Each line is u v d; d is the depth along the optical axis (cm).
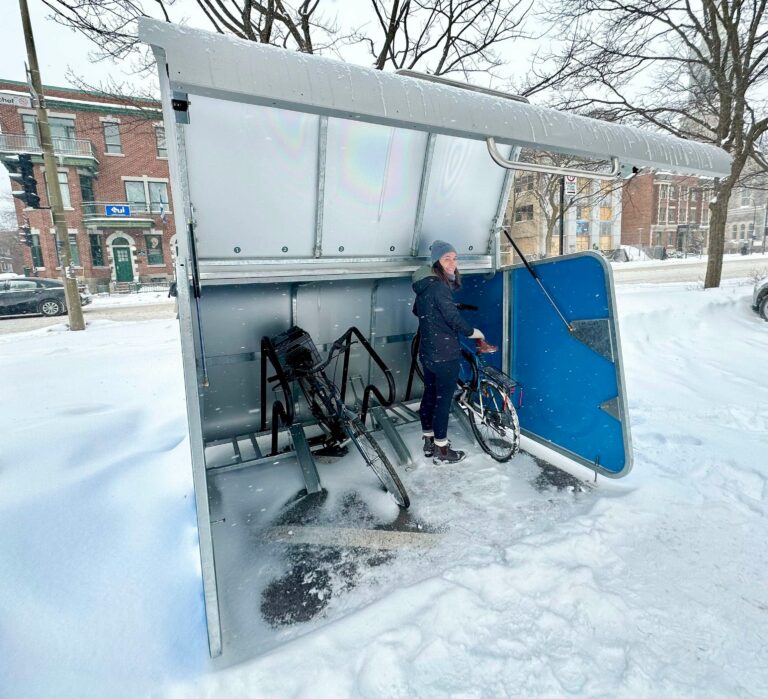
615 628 179
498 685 157
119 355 673
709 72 895
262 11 536
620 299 784
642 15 801
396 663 165
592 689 155
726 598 193
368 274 313
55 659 171
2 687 159
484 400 345
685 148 244
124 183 2438
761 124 882
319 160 266
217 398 341
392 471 281
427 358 310
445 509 273
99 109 2288
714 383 496
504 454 340
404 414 403
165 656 174
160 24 136
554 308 306
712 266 967
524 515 263
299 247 292
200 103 225
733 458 312
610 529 240
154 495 284
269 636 186
